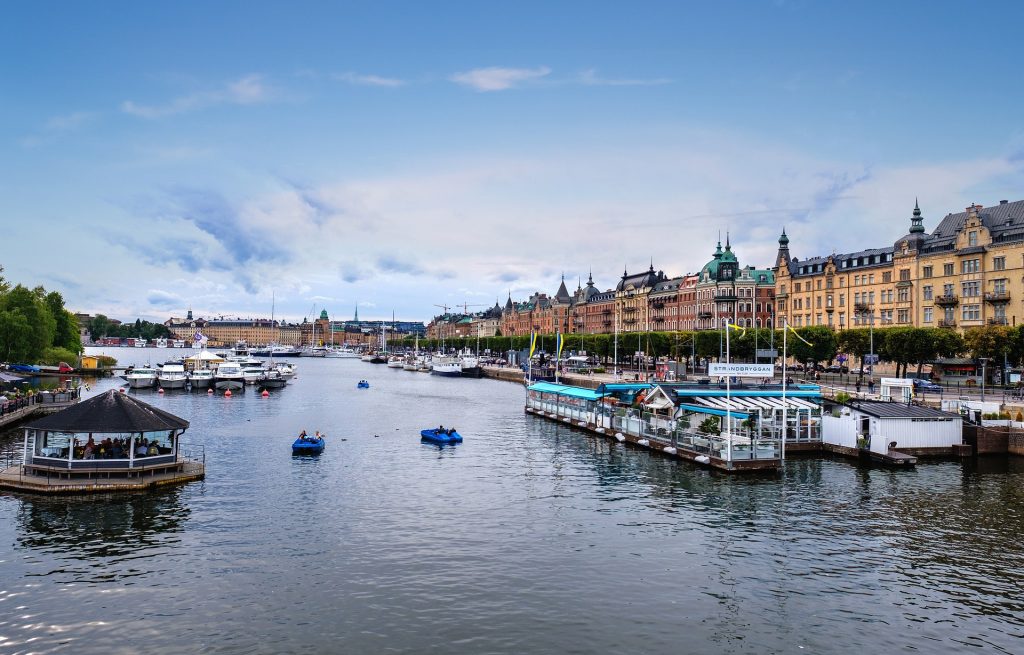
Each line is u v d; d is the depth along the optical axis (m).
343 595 29.62
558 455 63.16
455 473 54.47
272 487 48.38
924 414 61.84
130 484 45.94
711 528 39.84
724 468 54.69
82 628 26.38
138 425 47.41
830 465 57.75
